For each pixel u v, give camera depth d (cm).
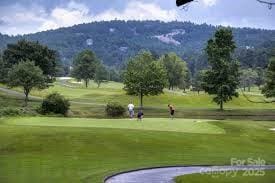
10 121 6925
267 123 7681
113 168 3950
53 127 5650
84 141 4959
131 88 12406
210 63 12212
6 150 4609
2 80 14825
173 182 3391
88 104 11806
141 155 4625
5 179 3338
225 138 5772
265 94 10012
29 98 12925
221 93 11869
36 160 4191
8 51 14900
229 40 12119
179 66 19950
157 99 14400
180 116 10894
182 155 4731
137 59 13025
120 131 5506
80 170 3800
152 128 6331
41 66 14575
